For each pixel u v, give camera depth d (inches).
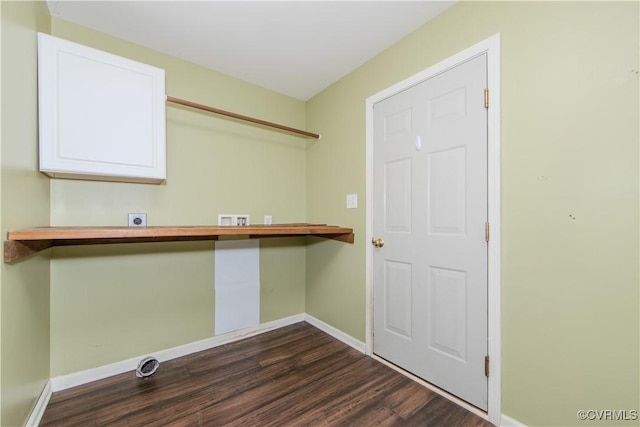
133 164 63.4
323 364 76.9
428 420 55.5
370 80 83.1
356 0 60.6
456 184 61.1
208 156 88.0
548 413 48.1
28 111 48.5
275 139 103.7
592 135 43.4
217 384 67.3
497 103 54.1
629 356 40.6
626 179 40.6
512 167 52.2
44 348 59.7
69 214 66.2
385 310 78.0
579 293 44.8
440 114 64.3
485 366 56.1
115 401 60.7
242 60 84.2
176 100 72.7
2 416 39.1
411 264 71.0
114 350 71.9
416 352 69.6
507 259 53.1
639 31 39.6
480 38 56.9
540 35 48.8
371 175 82.4
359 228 86.4
